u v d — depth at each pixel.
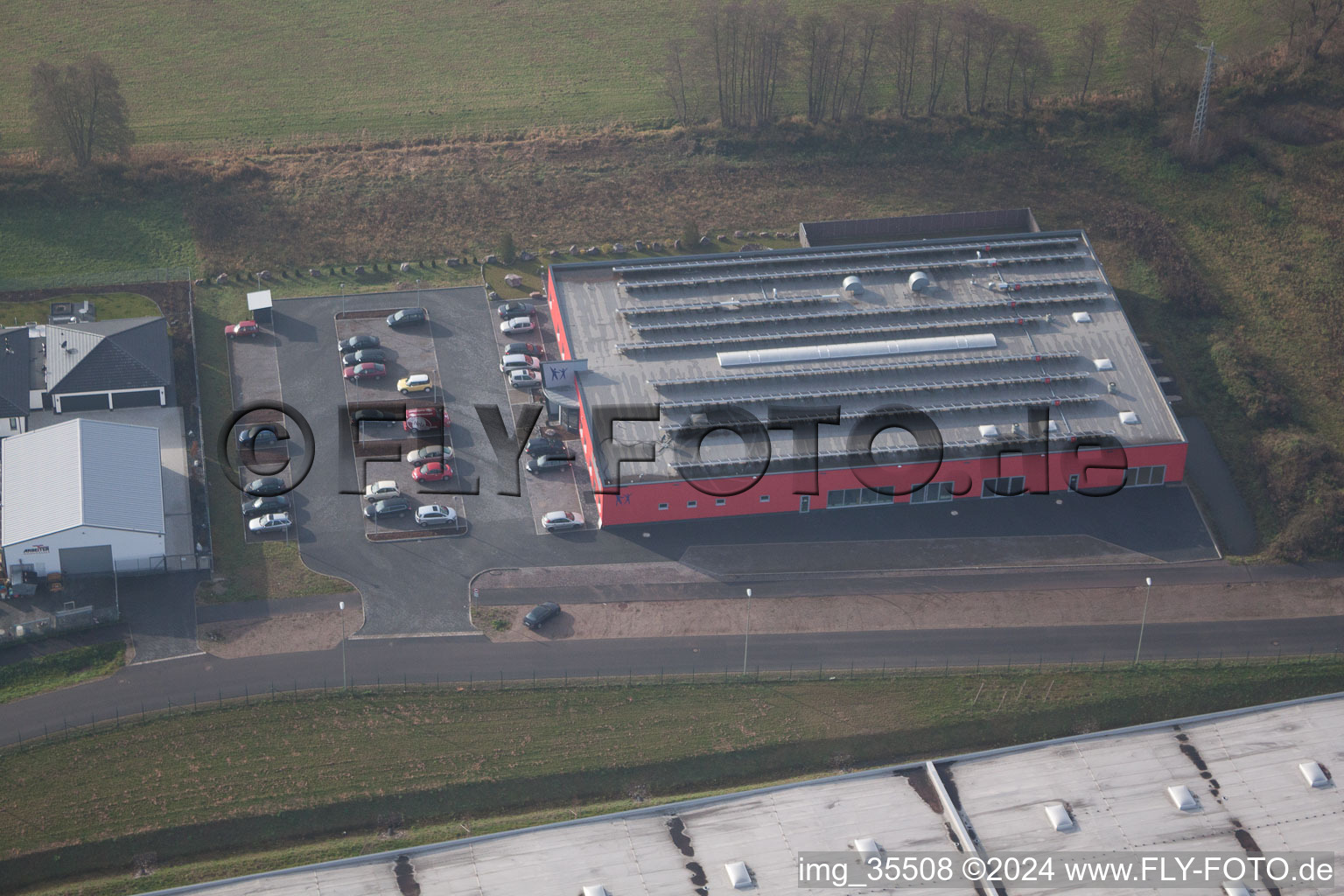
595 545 121.62
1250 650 114.81
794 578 119.19
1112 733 101.25
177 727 104.69
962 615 116.62
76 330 134.62
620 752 105.38
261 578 117.06
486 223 162.00
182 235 157.88
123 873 96.62
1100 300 139.88
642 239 159.75
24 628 109.88
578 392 129.62
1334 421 136.62
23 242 155.00
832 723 108.06
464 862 91.69
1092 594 118.88
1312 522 123.94
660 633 114.00
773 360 132.12
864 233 156.62
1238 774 98.12
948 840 93.56
